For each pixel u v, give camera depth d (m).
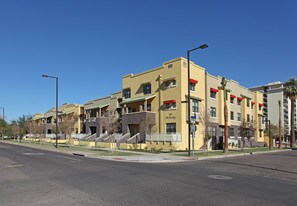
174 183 11.30
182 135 36.22
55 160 21.53
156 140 36.34
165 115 38.50
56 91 40.88
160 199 8.53
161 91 39.31
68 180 11.95
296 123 131.25
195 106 39.25
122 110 44.50
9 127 89.69
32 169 15.78
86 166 17.44
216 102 44.28
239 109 51.84
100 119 48.81
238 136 50.06
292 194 9.55
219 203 8.16
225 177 13.14
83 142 48.47
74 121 54.06
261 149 42.53
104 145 42.50
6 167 16.73
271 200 8.62
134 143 37.72
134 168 16.53
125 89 45.59
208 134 33.78
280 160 23.12
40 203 8.01
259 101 59.97
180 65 37.19
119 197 8.77
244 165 18.77
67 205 7.79
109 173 14.20
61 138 61.97
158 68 40.19
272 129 60.06
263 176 13.72
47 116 83.38
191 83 39.03
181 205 7.87
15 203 8.02
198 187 10.50
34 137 73.81
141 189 10.03
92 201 8.23
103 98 54.03
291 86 57.44
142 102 41.38
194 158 24.17
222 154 28.97
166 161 22.16
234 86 50.59
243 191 9.89
